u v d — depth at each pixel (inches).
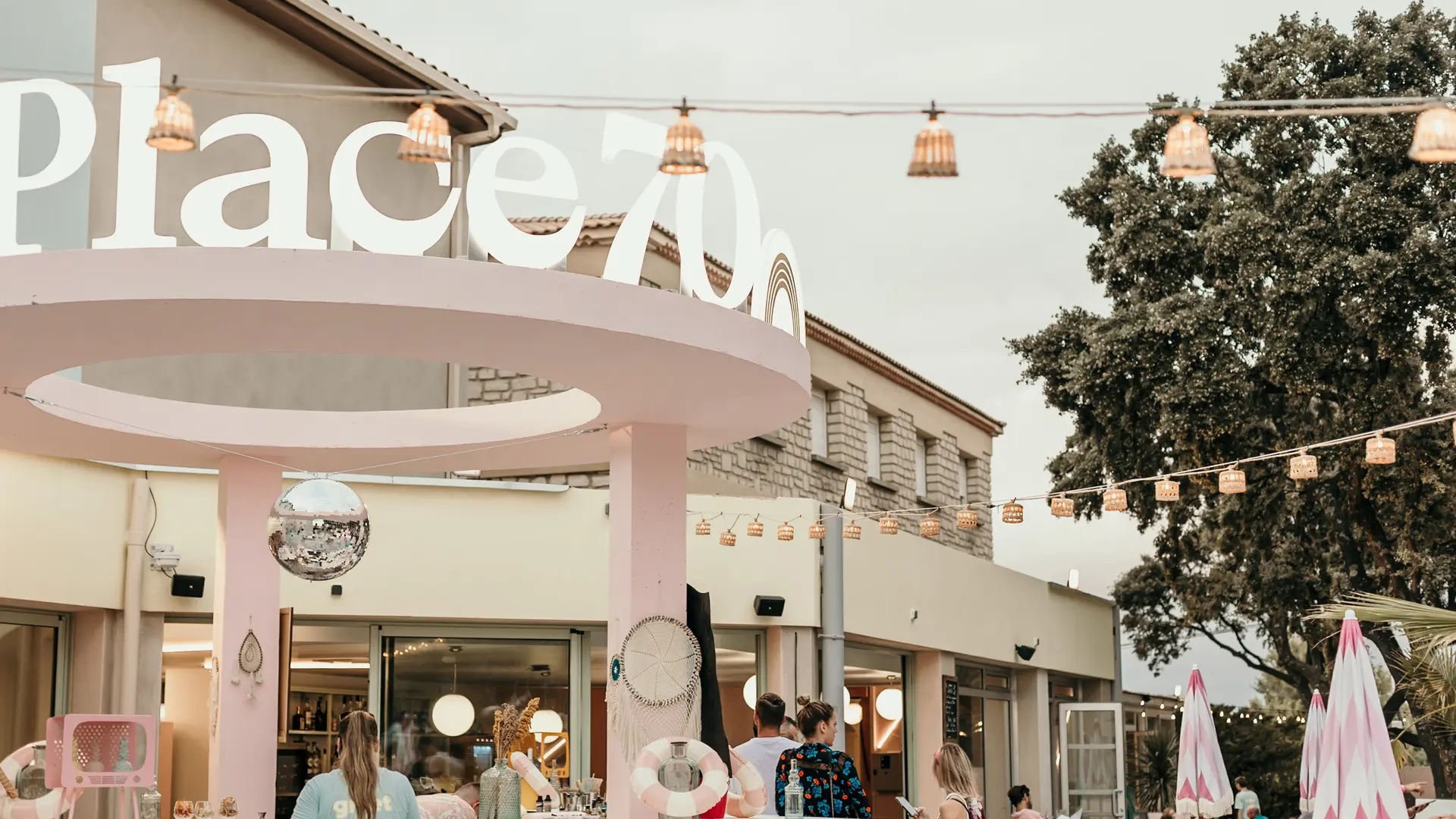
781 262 298.8
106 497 465.7
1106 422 734.5
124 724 312.2
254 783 360.8
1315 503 756.6
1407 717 741.3
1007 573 770.2
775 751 298.4
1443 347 681.6
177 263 226.1
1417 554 693.3
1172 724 1017.5
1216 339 682.2
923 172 192.4
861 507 777.6
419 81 573.9
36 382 307.7
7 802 301.9
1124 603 1089.4
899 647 658.8
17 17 437.1
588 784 380.2
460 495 515.5
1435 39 691.4
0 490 430.3
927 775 667.4
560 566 522.3
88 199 445.7
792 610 557.0
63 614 466.9
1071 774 812.6
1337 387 681.6
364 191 556.4
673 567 322.0
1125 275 759.7
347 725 233.6
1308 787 501.0
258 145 525.3
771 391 294.7
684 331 257.8
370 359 577.0
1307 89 703.7
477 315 236.2
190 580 472.1
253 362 531.8
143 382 488.4
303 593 488.4
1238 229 671.8
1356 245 662.5
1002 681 786.2
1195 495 735.1
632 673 310.7
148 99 245.6
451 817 331.0
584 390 293.3
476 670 517.3
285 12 525.7
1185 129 186.5
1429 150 176.1
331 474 387.5
